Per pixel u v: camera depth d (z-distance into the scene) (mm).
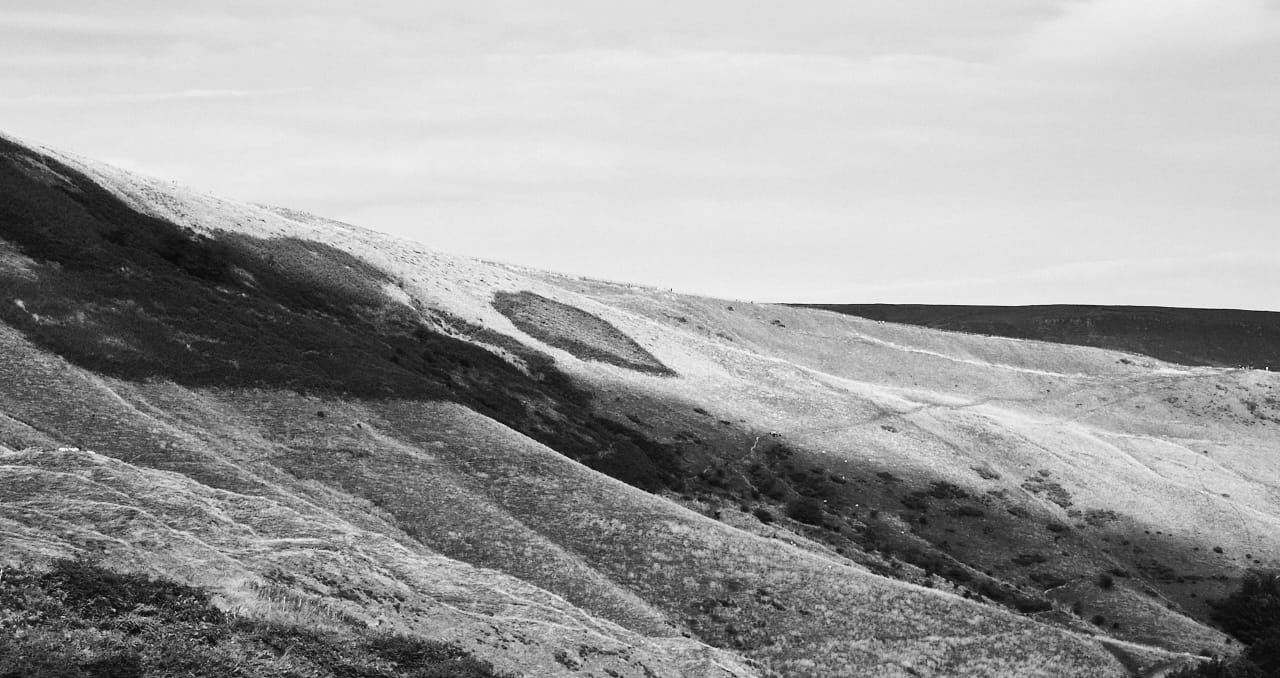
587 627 43281
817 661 52906
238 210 108062
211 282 84750
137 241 83562
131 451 53531
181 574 32125
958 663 55438
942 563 88375
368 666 31031
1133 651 62688
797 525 88438
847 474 102000
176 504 39781
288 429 64938
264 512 43312
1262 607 91312
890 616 58406
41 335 63719
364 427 68062
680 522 63656
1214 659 63125
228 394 66875
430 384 78438
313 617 32750
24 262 70438
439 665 32500
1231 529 107812
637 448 92625
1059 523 102000
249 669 28562
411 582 41312
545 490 65000
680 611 55062
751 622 55344
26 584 28172
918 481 103625
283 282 94875
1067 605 86875
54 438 52938
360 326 94375
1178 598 92938
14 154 86250
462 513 59219
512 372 101000
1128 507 108812
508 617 40500
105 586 29281
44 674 25109
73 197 85250
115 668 26453
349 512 56094
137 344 67375
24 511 33656
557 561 56094
